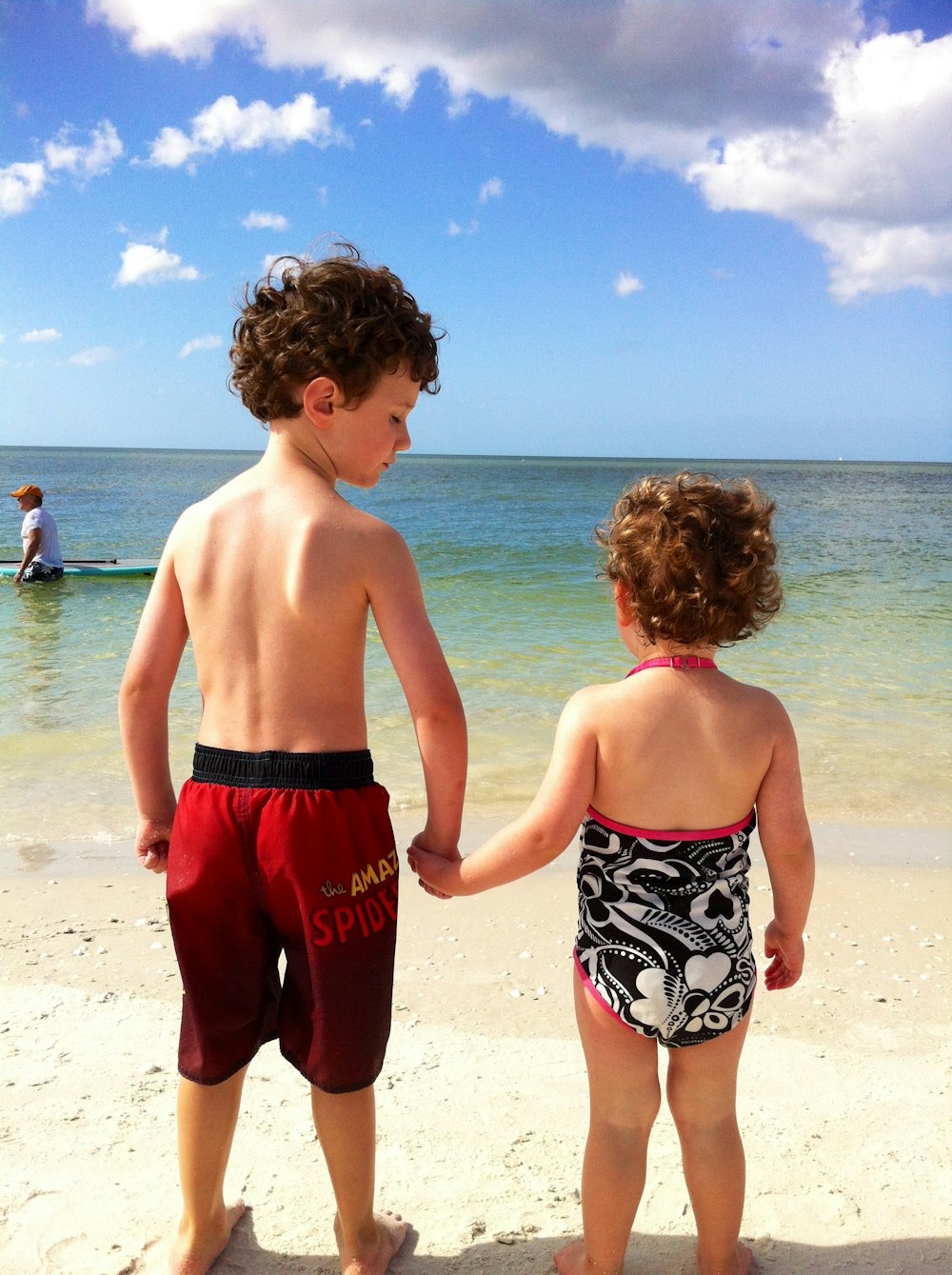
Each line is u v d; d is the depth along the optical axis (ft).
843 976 10.44
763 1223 6.64
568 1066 8.62
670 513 5.87
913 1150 7.43
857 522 88.63
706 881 5.72
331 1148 5.92
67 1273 6.07
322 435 6.07
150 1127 7.58
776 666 26.21
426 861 6.20
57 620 32.60
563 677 24.09
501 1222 6.63
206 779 5.77
